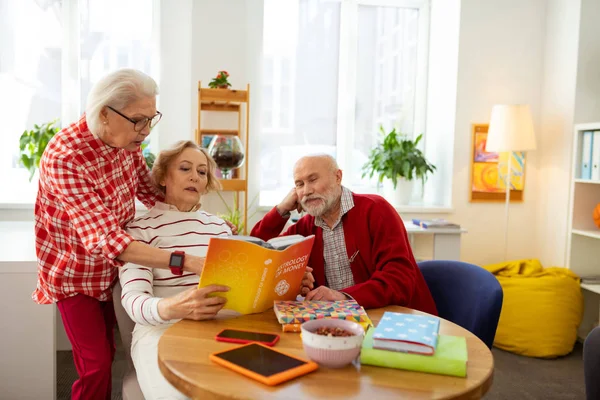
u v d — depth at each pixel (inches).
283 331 53.1
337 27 158.1
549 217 148.3
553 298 124.0
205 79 137.6
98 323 70.6
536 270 135.8
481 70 149.9
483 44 149.4
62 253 67.5
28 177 142.3
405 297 69.9
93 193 61.7
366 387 40.5
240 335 50.8
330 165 76.8
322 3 156.3
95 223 60.1
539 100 153.0
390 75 163.2
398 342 44.3
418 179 166.4
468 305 73.6
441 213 151.8
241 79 139.2
